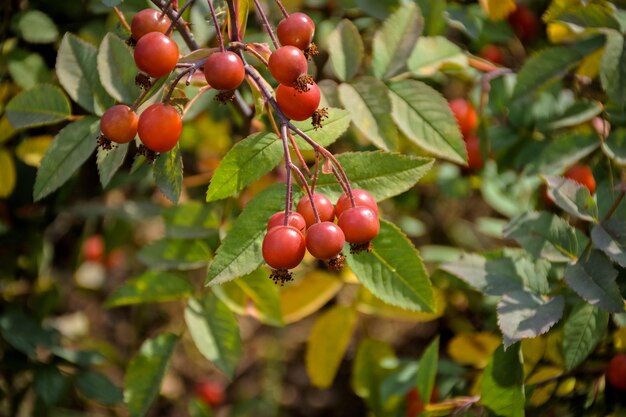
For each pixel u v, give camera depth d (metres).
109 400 0.51
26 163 0.52
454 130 0.42
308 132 0.39
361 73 0.52
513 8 0.49
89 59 0.42
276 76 0.36
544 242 0.42
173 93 0.39
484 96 0.49
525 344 0.46
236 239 0.37
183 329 0.46
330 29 0.52
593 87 0.49
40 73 0.49
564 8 0.46
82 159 0.41
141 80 0.39
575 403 0.45
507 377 0.41
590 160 0.48
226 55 0.36
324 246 0.35
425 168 0.39
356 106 0.42
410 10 0.45
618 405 0.44
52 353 0.52
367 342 0.52
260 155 0.38
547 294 0.42
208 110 0.53
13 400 0.53
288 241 0.35
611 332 0.45
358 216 0.36
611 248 0.40
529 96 0.45
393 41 0.44
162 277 0.46
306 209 0.37
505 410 0.41
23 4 0.51
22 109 0.42
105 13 0.51
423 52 0.46
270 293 0.46
